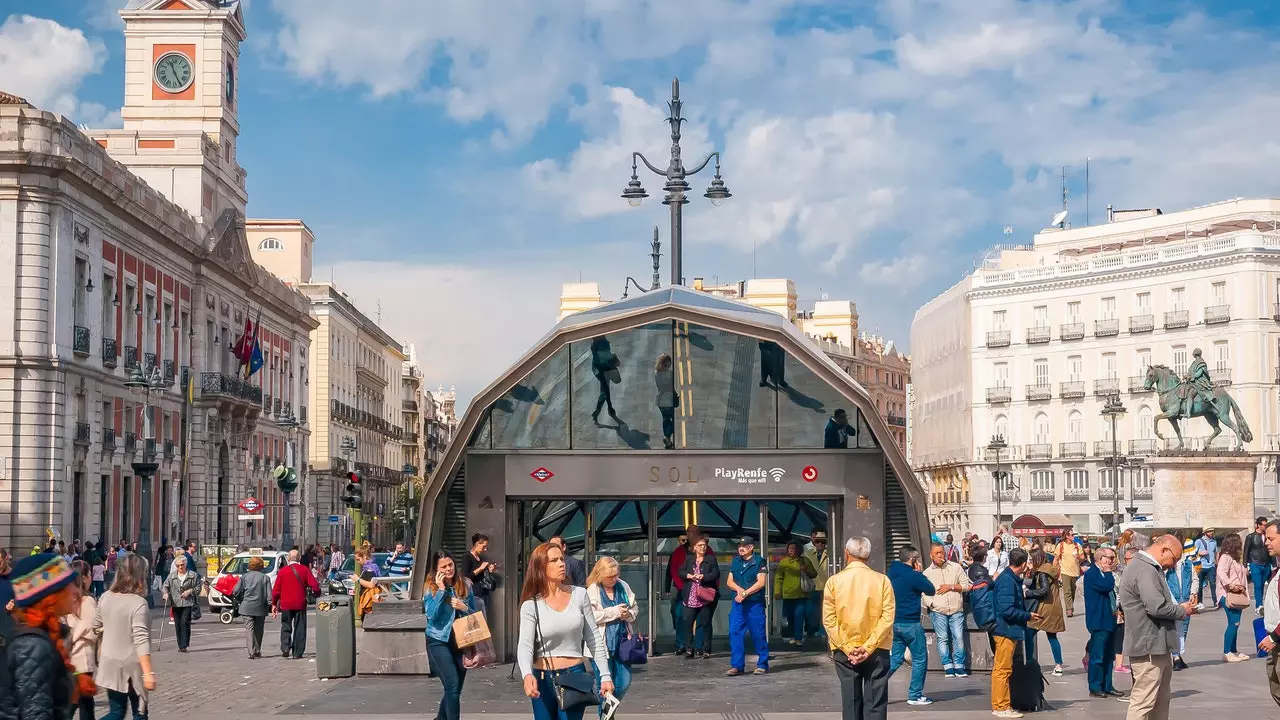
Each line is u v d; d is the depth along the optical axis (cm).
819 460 2233
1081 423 9719
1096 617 1862
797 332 2386
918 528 2225
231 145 7562
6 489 4909
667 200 3219
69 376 5106
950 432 10850
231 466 7262
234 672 2419
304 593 2738
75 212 5150
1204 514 4997
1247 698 1838
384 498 12762
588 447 2267
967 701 1806
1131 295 9475
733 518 2558
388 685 2095
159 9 7269
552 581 1182
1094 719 1652
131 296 5816
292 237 10538
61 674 837
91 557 4628
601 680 1180
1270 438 8794
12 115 4941
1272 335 8838
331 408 10331
